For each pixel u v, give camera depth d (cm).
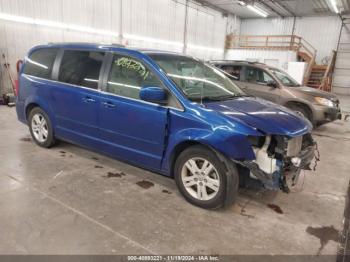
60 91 378
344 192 343
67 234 230
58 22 1018
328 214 289
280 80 693
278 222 269
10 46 903
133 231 240
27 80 424
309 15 1886
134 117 307
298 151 285
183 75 318
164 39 1523
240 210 286
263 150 261
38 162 375
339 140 618
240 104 307
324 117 656
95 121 347
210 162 269
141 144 312
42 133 425
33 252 209
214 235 242
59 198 286
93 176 343
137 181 337
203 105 279
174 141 283
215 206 274
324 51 1889
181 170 290
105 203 283
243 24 2148
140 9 1334
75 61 375
